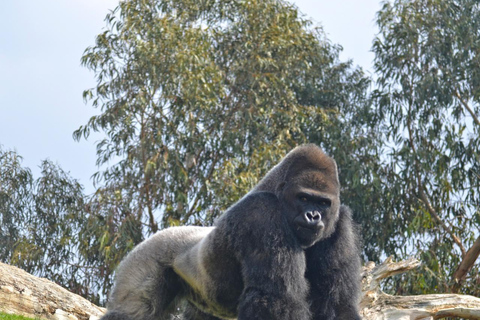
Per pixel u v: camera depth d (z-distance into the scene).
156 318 9.35
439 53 27.12
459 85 27.50
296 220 8.20
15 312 11.49
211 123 26.75
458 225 25.59
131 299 9.33
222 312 9.08
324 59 29.59
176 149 24.80
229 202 22.94
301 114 26.11
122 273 9.56
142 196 25.03
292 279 8.09
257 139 25.89
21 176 28.14
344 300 8.48
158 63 24.48
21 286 11.77
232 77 27.48
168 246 9.49
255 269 8.13
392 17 27.81
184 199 23.95
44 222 27.86
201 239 9.29
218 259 8.66
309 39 27.89
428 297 11.50
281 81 26.47
